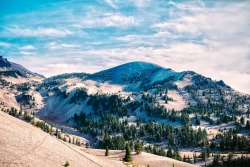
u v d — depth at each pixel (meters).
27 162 40.66
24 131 58.59
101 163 69.69
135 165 104.44
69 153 61.66
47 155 50.22
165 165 124.31
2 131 50.25
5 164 36.22
